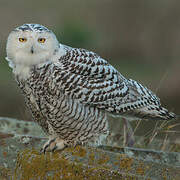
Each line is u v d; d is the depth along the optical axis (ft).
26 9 95.40
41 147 34.50
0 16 92.27
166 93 77.61
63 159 26.48
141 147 39.47
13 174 30.55
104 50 99.76
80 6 102.47
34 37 30.91
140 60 96.84
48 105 32.68
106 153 28.48
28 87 32.83
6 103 68.95
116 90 34.17
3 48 83.76
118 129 42.29
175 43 97.30
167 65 91.91
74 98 32.48
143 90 36.01
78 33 99.50
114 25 101.81
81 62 32.83
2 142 33.71
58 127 33.35
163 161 33.78
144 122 50.08
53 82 31.94
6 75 79.05
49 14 97.86
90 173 25.73
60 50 32.45
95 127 33.91
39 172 26.43
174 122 46.57
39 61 31.63
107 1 102.73
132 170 27.89
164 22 99.50
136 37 99.76
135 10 101.14
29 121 42.78
